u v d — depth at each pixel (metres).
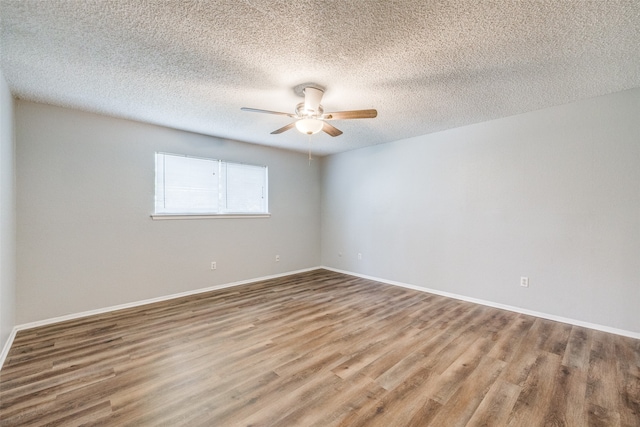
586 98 2.79
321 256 5.65
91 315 3.12
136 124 3.46
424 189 4.09
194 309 3.32
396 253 4.44
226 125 3.63
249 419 1.57
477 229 3.57
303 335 2.63
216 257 4.17
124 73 2.28
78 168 3.08
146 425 1.52
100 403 1.69
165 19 1.64
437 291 3.96
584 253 2.83
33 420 1.55
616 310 2.66
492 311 3.27
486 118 3.36
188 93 2.66
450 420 1.57
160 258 3.65
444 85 2.49
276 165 4.92
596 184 2.76
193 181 3.96
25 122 2.79
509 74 2.29
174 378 1.95
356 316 3.11
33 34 1.77
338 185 5.33
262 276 4.73
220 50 1.96
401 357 2.24
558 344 2.45
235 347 2.39
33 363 2.13
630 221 2.60
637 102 2.55
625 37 1.79
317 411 1.64
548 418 1.59
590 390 1.83
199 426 1.52
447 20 1.64
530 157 3.15
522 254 3.21
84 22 1.66
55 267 2.95
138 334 2.64
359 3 1.51
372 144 4.67
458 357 2.24
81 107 3.00
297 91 2.62
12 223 2.60
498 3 1.51
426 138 4.06
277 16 1.62
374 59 2.07
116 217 3.32
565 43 1.86
